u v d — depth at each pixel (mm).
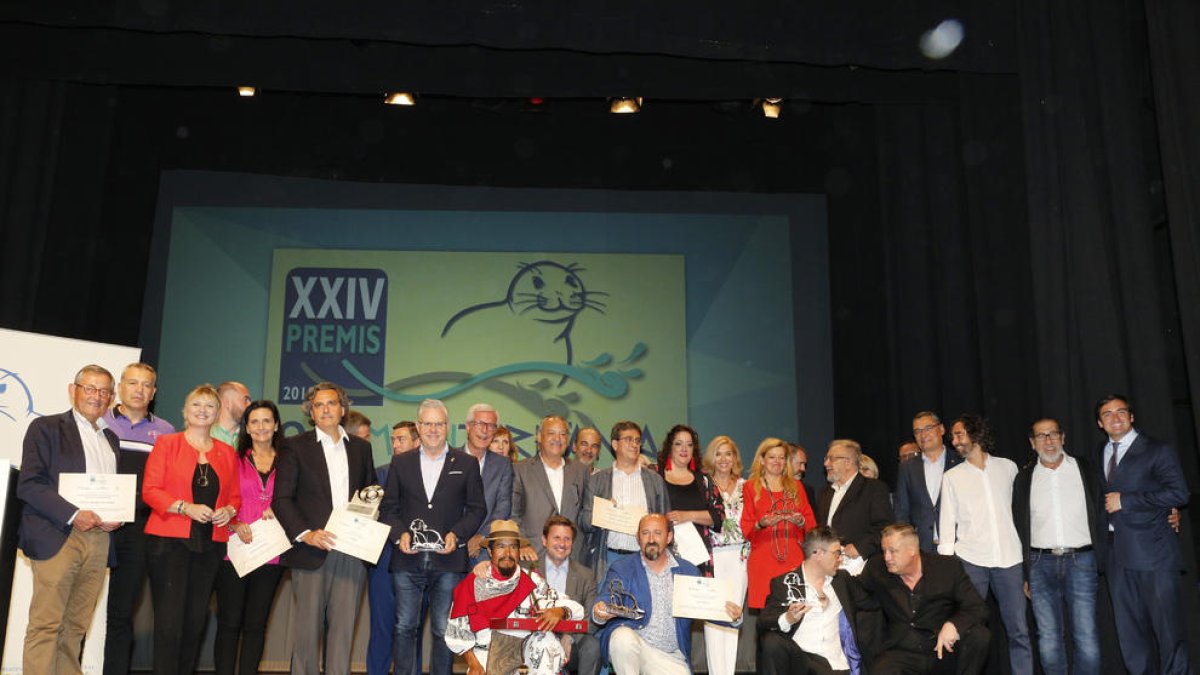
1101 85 7172
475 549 5773
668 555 5676
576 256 9500
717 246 9539
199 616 5207
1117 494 5875
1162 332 6750
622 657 5281
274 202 9414
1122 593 5926
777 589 5562
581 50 6934
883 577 5508
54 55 7480
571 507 6145
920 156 9023
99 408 5141
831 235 9430
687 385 9305
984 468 6375
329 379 9172
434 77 7641
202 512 5035
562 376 9297
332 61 7586
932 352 8750
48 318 8312
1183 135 6535
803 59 7094
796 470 7020
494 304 9398
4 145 8219
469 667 5172
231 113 9164
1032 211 7266
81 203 8539
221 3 6793
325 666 5387
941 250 8750
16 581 5281
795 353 9367
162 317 9133
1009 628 6129
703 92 7770
